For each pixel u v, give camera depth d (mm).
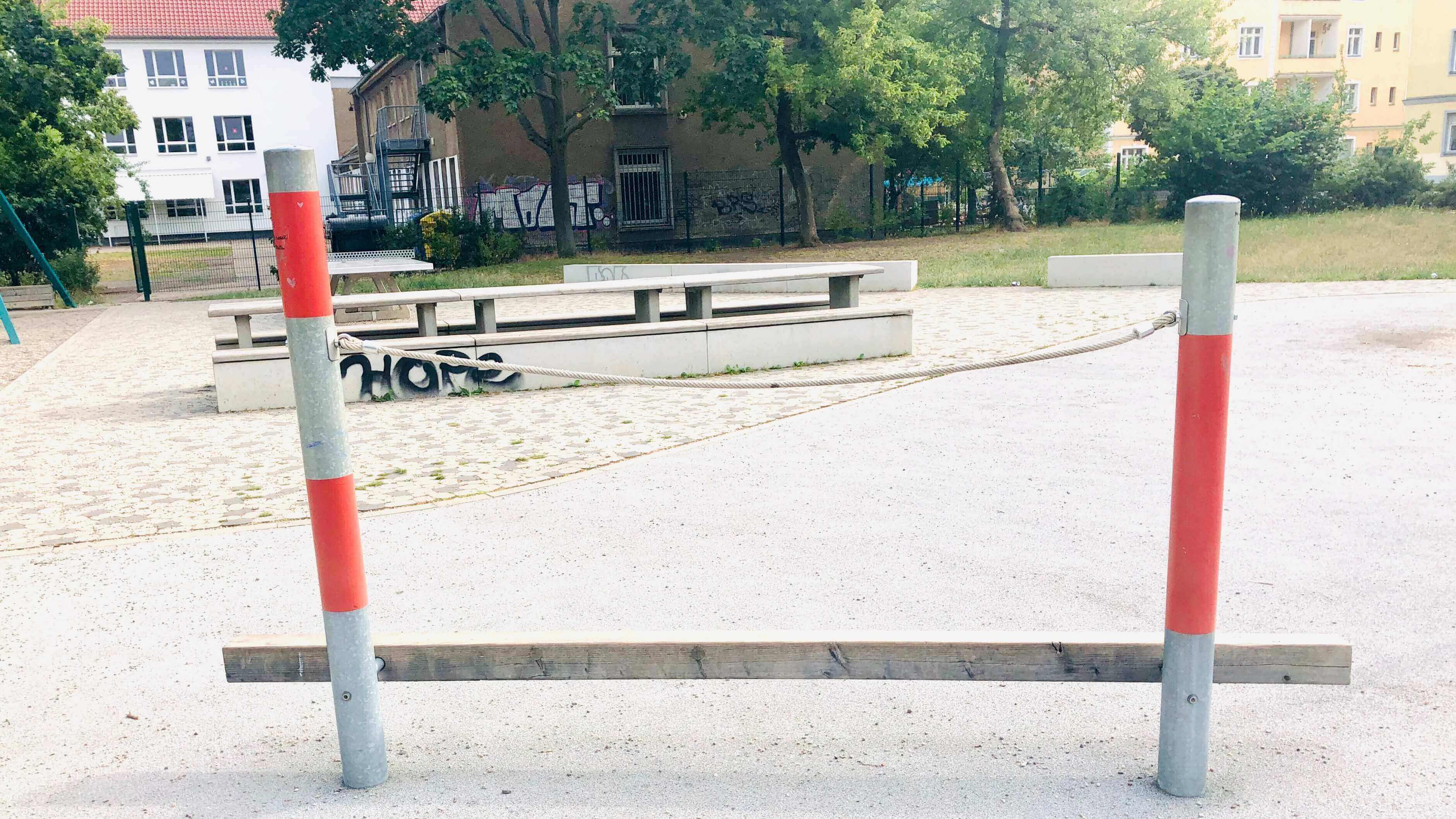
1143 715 3275
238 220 52188
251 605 4480
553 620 4160
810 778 2918
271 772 3057
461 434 7828
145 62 49500
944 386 8727
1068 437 6852
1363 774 2840
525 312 15844
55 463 7387
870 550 4879
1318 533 4852
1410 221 23359
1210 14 28234
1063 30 27000
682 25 26328
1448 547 4613
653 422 7984
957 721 3260
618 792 2869
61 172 24297
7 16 22234
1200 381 2523
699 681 3631
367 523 5629
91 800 2930
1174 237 23562
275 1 52469
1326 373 8398
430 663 2969
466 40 28891
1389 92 53562
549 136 27453
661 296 17984
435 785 2936
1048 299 14617
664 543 5094
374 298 9664
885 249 26656
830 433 7305
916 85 25328
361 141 47469
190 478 6816
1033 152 37938
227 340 10523
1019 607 4117
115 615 4422
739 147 31859
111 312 20547
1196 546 2596
